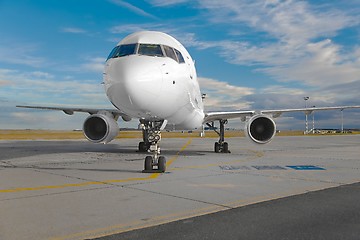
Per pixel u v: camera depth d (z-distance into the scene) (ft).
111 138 49.85
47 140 136.98
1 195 23.17
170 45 41.65
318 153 64.90
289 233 14.76
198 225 15.98
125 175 33.24
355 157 55.31
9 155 58.65
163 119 42.11
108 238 14.21
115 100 36.42
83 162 46.34
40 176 32.58
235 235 14.51
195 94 48.34
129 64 35.83
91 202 20.94
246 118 61.98
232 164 43.73
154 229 15.43
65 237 14.37
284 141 130.11
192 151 69.92
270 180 29.91
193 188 25.80
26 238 14.21
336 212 18.31
